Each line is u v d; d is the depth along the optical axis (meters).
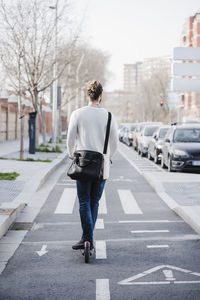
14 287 4.19
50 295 3.97
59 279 4.42
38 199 9.76
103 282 4.31
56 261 5.07
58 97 29.98
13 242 6.02
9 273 4.62
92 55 53.59
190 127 16.73
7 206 8.16
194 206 8.25
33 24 22.42
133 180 13.46
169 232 6.64
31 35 22.78
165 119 85.12
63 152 25.48
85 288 4.15
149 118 94.88
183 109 83.50
